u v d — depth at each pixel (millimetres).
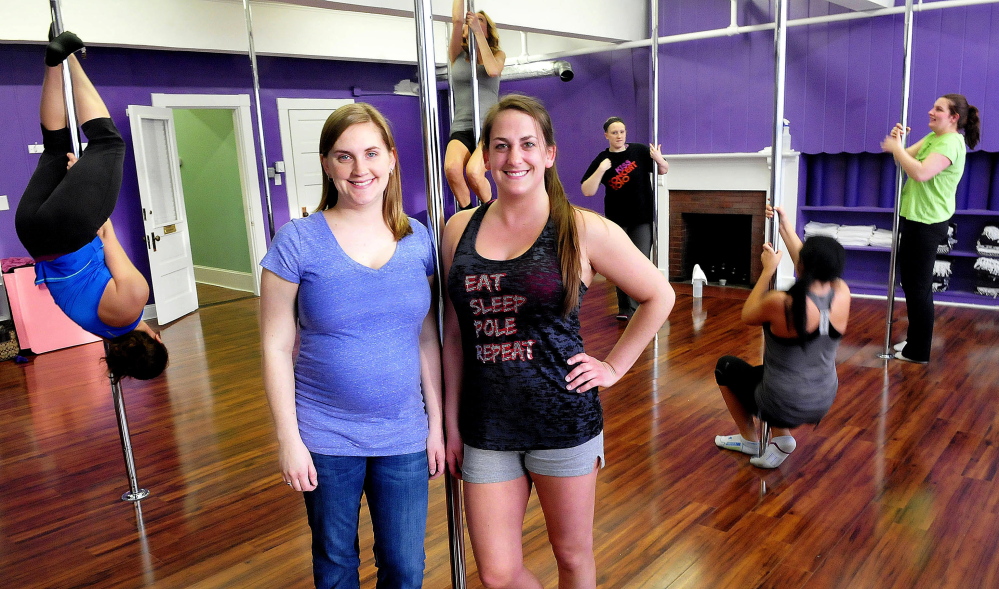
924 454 3361
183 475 3510
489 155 1623
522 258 1623
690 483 3166
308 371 1660
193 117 8875
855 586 2375
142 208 6719
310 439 1646
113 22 6230
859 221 7180
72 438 4094
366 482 1747
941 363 4711
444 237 1813
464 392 1748
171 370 5379
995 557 2508
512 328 1650
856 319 6016
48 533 2992
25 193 2312
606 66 8273
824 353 2877
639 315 1781
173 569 2668
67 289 2385
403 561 1755
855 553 2568
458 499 1847
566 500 1743
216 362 5539
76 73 2295
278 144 8227
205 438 3982
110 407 4617
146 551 2809
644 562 2568
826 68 6844
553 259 1626
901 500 2938
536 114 1585
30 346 6047
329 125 1580
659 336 5656
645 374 4703
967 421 3727
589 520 1807
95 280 2396
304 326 1671
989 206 6395
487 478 1733
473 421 1710
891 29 6441
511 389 1671
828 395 2949
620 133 5777
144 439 4020
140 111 6691
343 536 1710
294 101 8273
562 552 1832
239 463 3625
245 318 7121
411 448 1712
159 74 7188
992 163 6332
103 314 2459
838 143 6898
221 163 8680
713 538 2707
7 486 3486
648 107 8031
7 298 5961
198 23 6785
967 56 6160
